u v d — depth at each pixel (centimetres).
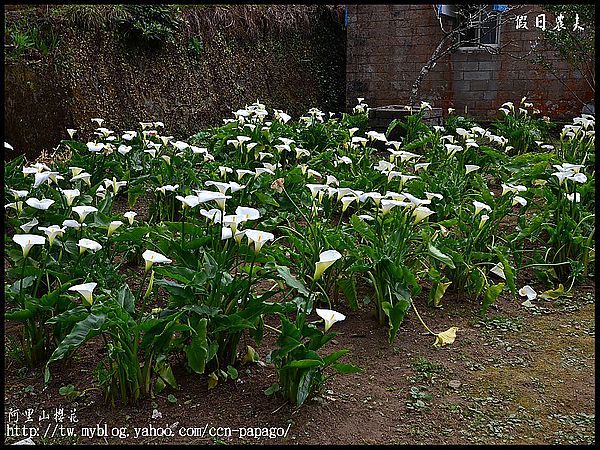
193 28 1259
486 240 517
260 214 576
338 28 1641
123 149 692
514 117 1139
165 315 341
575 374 382
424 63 1467
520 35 1380
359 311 463
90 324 310
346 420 333
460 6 1416
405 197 432
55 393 354
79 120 992
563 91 1361
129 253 527
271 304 340
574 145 830
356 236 501
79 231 399
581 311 474
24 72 918
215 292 344
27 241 342
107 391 339
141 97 1123
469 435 321
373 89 1525
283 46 1493
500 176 768
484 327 446
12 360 387
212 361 369
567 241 527
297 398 320
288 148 678
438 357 402
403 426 329
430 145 1037
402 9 1467
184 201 359
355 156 740
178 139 1184
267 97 1431
